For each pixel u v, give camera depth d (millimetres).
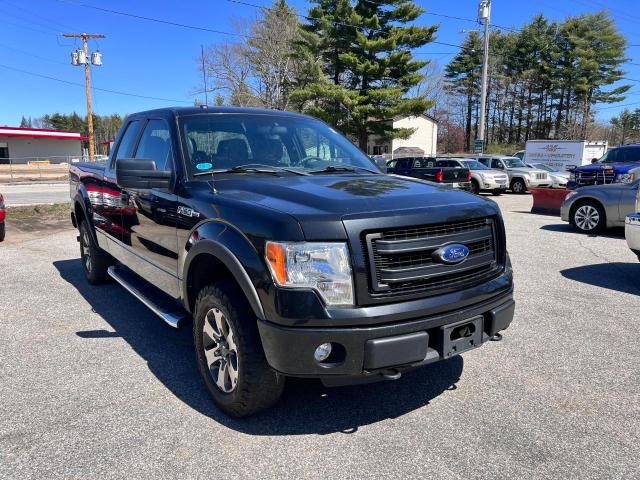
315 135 4543
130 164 3514
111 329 4820
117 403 3416
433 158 20828
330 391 3619
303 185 3369
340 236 2719
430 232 2959
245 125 4230
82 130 107125
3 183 30281
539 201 14820
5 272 7039
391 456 2848
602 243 9602
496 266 3387
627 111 80375
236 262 2900
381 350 2725
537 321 5117
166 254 3893
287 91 42969
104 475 2660
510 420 3240
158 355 4223
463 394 3586
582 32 56250
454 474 2689
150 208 4094
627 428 3156
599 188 10602
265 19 43750
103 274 6141
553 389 3662
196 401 3453
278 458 2820
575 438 3043
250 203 3066
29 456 2814
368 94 33406
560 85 57469
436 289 2953
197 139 3943
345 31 34500
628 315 5309
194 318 3408
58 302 5645
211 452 2869
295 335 2697
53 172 40656
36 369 3932
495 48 62156
